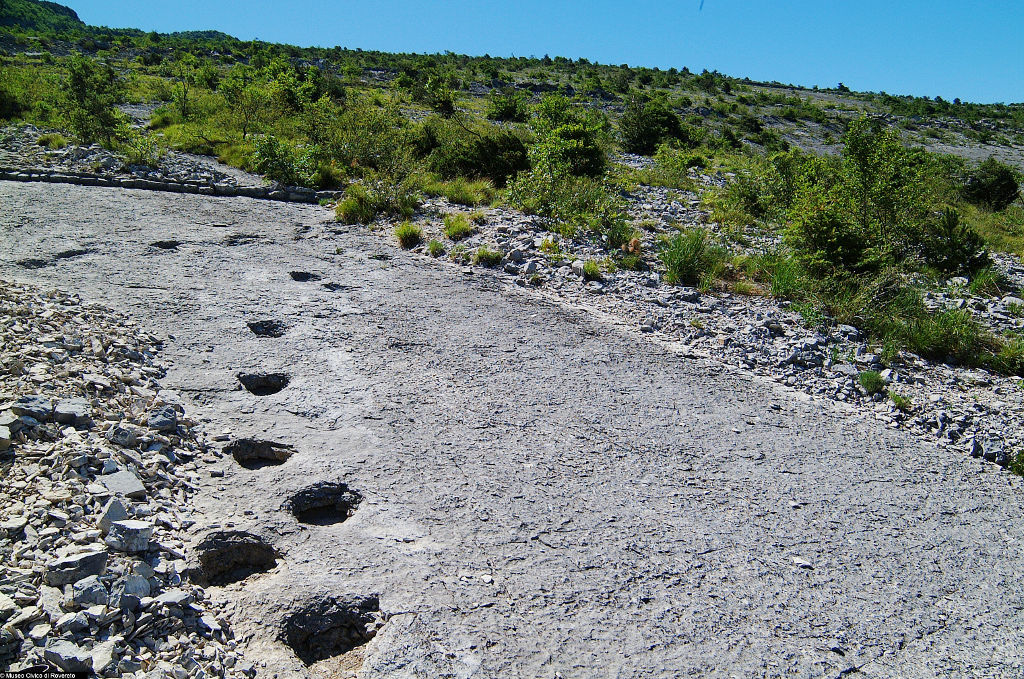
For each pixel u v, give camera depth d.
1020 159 44.59
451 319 6.59
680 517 3.86
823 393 5.91
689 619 3.08
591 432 4.73
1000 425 5.58
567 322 6.90
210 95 22.22
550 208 11.06
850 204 10.31
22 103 18.95
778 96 68.56
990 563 3.76
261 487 3.69
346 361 5.38
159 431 3.98
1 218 8.23
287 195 11.54
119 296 6.15
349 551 3.29
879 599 3.36
